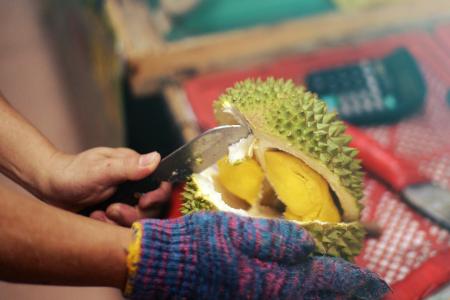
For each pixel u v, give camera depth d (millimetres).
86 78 1265
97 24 944
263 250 520
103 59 949
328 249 585
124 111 835
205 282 512
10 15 1794
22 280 478
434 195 690
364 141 730
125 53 807
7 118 642
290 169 585
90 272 484
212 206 590
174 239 506
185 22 857
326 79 794
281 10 879
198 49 826
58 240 469
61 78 1546
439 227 675
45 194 644
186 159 603
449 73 810
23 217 462
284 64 832
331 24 860
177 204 734
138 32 835
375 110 766
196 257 506
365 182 727
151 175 616
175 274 502
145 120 838
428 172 725
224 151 595
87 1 953
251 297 522
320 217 584
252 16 872
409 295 614
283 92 595
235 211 593
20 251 460
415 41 846
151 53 811
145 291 502
